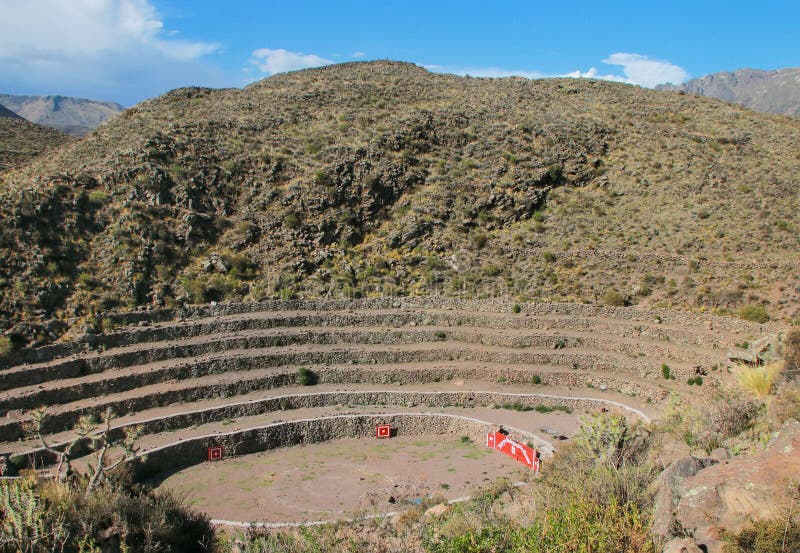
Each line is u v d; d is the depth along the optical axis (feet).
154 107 294.05
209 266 199.93
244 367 170.50
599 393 168.86
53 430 138.21
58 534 57.16
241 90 343.46
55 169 215.51
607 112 329.52
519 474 132.46
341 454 146.82
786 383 86.63
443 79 397.80
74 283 176.45
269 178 239.09
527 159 270.26
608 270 213.87
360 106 310.24
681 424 80.18
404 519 99.66
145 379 157.17
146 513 73.36
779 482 46.39
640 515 51.21
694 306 192.65
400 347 182.80
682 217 236.63
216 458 142.61
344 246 224.12
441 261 221.87
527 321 191.01
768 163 270.05
